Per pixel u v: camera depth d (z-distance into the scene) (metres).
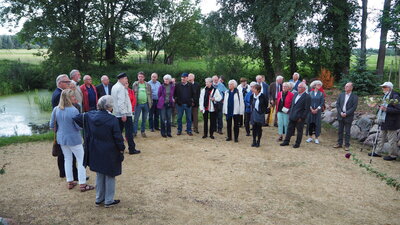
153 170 6.39
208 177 6.04
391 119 7.23
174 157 7.27
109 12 27.20
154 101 9.73
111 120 4.39
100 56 29.84
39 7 25.08
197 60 36.25
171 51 35.19
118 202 4.83
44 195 5.10
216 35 21.73
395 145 7.43
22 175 6.02
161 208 4.70
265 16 18.33
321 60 20.09
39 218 4.33
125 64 31.06
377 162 7.14
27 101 19.39
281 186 5.65
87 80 7.28
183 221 4.32
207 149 7.97
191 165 6.73
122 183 5.68
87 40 26.33
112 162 4.45
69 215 4.43
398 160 7.32
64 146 5.17
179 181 5.80
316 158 7.38
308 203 4.97
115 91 7.12
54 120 5.07
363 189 5.57
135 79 26.38
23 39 25.80
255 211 4.66
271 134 9.82
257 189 5.49
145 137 9.09
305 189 5.53
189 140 8.86
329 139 9.38
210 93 8.91
